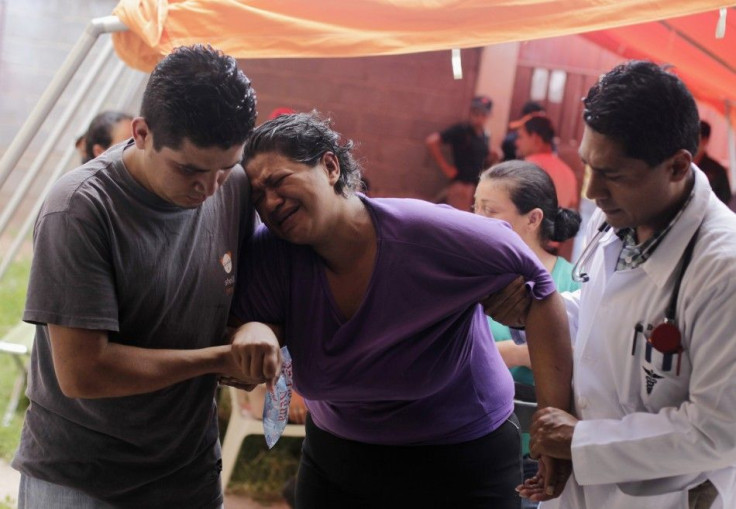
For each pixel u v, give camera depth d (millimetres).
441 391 2383
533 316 2303
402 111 7996
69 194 1939
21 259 8078
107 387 1995
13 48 9469
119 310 2061
